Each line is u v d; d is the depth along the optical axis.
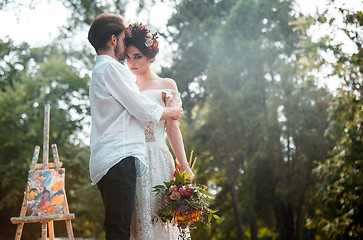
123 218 2.12
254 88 13.91
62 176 3.78
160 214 2.48
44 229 3.55
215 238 16.92
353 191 8.12
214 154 15.27
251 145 13.92
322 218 9.65
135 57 2.70
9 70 17.67
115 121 2.25
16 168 15.30
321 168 9.03
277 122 13.19
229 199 17.42
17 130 15.96
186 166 2.63
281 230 13.70
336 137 9.09
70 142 16.73
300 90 12.93
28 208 3.58
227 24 14.71
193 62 18.44
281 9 14.13
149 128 2.60
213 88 14.67
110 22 2.45
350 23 7.62
